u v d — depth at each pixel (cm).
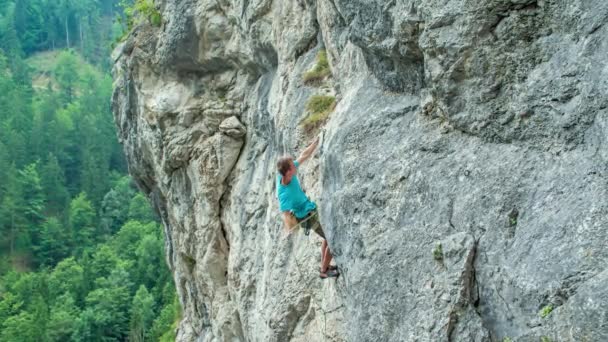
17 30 12175
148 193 2005
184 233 1620
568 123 535
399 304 595
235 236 1334
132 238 6378
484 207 568
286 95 1095
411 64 695
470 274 555
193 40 1484
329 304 842
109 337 4903
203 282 1541
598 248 476
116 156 8562
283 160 761
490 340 528
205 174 1445
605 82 510
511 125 581
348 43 905
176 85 1569
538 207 532
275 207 1099
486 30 593
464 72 612
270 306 998
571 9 547
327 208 745
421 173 635
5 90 8906
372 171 682
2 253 6253
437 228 596
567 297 479
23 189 6906
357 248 669
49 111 8500
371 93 770
